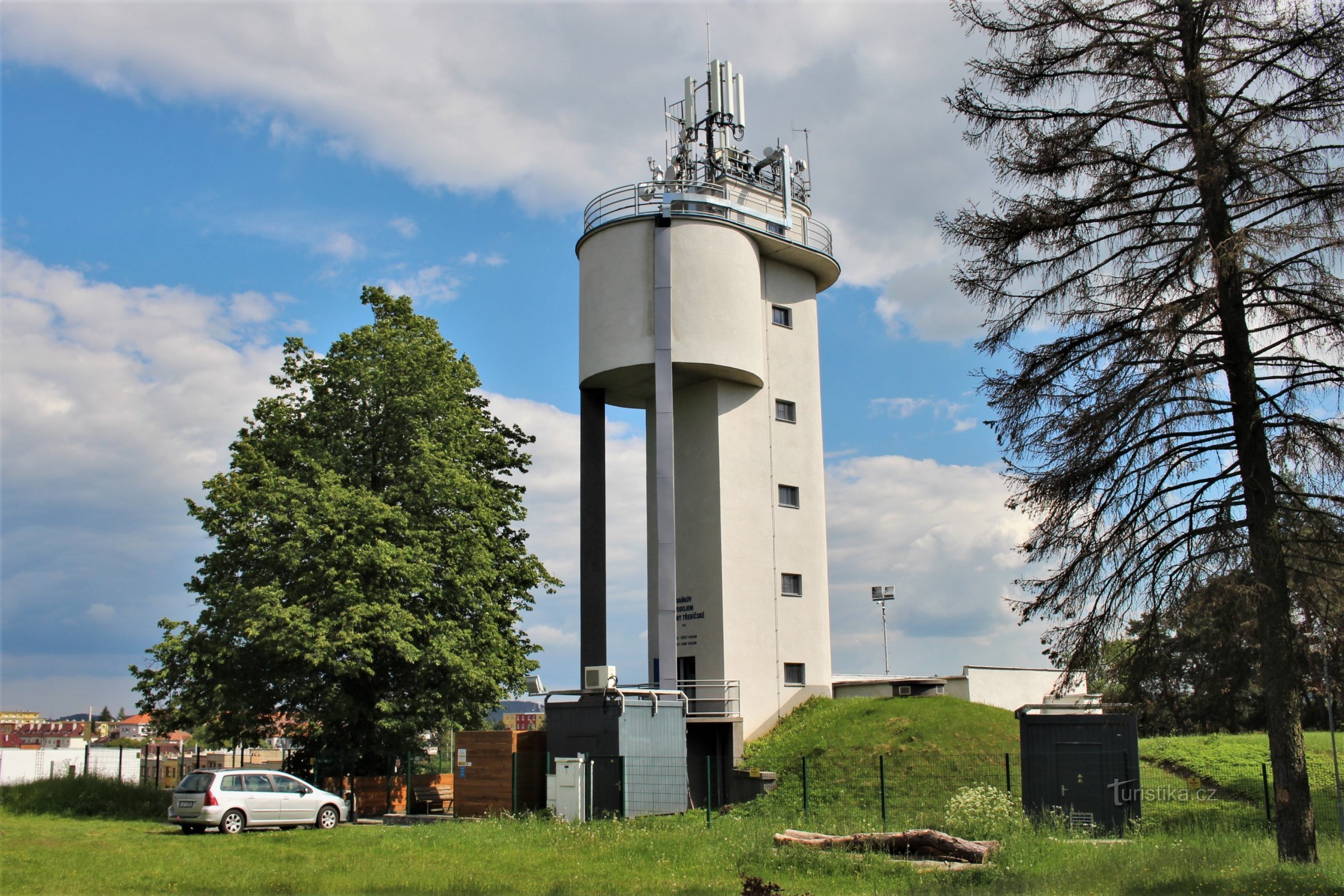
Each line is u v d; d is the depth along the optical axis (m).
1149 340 17.23
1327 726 33.78
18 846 22.47
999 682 36.91
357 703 34.78
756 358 35.97
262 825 27.38
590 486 35.19
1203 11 17.38
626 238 35.28
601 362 34.81
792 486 37.59
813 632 36.94
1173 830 21.92
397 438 36.72
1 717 124.38
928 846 19.78
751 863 19.34
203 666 33.88
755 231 36.62
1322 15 16.44
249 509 33.69
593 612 33.84
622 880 17.81
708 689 34.12
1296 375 17.03
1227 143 16.70
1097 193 18.59
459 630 35.00
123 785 34.91
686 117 40.16
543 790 30.38
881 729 31.47
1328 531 16.56
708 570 35.22
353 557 32.84
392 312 38.53
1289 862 16.58
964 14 19.17
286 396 37.50
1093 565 17.92
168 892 16.75
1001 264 19.39
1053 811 22.62
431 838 23.53
